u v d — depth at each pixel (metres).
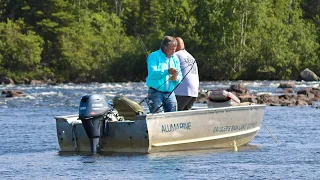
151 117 33.81
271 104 78.06
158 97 35.66
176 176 28.92
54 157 35.03
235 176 28.92
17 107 78.12
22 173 30.34
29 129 50.09
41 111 70.62
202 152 36.03
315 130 48.12
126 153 34.97
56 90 130.50
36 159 34.47
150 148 34.34
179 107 37.44
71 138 36.22
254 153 35.97
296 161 33.12
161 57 35.75
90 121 34.41
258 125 40.81
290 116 60.56
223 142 37.88
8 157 35.50
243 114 38.69
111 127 34.84
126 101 35.44
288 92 107.25
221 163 32.38
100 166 31.61
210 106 39.81
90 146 35.53
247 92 102.69
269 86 139.12
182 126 35.38
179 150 35.91
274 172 29.94
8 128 50.84
